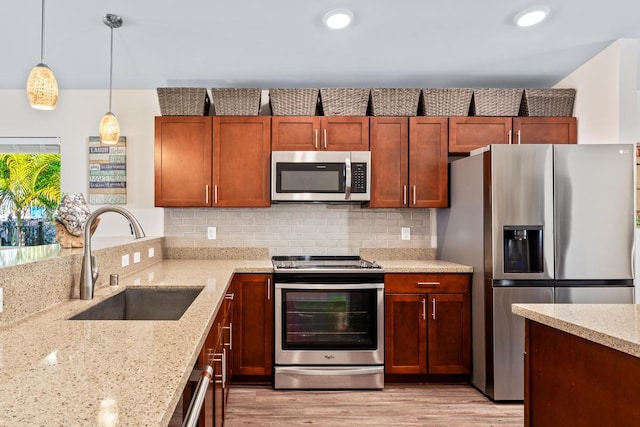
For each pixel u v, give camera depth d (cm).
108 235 334
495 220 256
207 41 258
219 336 180
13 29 238
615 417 116
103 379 82
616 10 229
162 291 198
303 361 278
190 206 308
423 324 285
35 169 356
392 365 283
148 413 67
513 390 256
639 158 340
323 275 280
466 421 234
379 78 321
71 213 191
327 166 304
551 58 290
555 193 257
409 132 313
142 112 337
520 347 257
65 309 147
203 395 88
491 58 287
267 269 281
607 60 276
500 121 314
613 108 271
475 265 278
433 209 347
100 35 248
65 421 64
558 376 140
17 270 130
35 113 333
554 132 313
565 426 136
